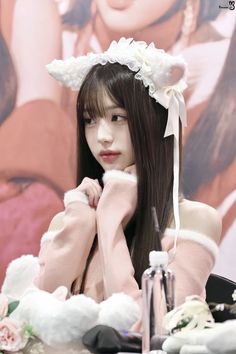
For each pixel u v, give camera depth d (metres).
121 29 5.94
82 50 6.00
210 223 3.19
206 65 5.86
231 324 2.11
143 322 2.34
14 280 2.96
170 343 2.18
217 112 5.83
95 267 3.16
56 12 6.03
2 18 6.04
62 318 2.40
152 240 3.09
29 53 6.04
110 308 2.47
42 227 6.04
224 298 3.48
